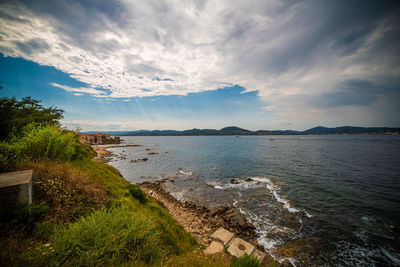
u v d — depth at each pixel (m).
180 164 40.66
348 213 14.48
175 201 18.03
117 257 3.78
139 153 63.91
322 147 71.38
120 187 10.36
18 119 9.35
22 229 3.72
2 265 2.87
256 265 4.87
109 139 127.06
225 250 7.84
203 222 13.33
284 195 19.05
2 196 3.94
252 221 13.49
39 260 3.18
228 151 65.81
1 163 5.83
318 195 18.84
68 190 6.28
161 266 4.09
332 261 9.27
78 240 3.68
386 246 10.34
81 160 11.36
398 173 27.20
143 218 5.39
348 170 29.88
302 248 10.28
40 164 7.04
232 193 20.22
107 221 4.43
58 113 13.83
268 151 61.56
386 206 15.70
